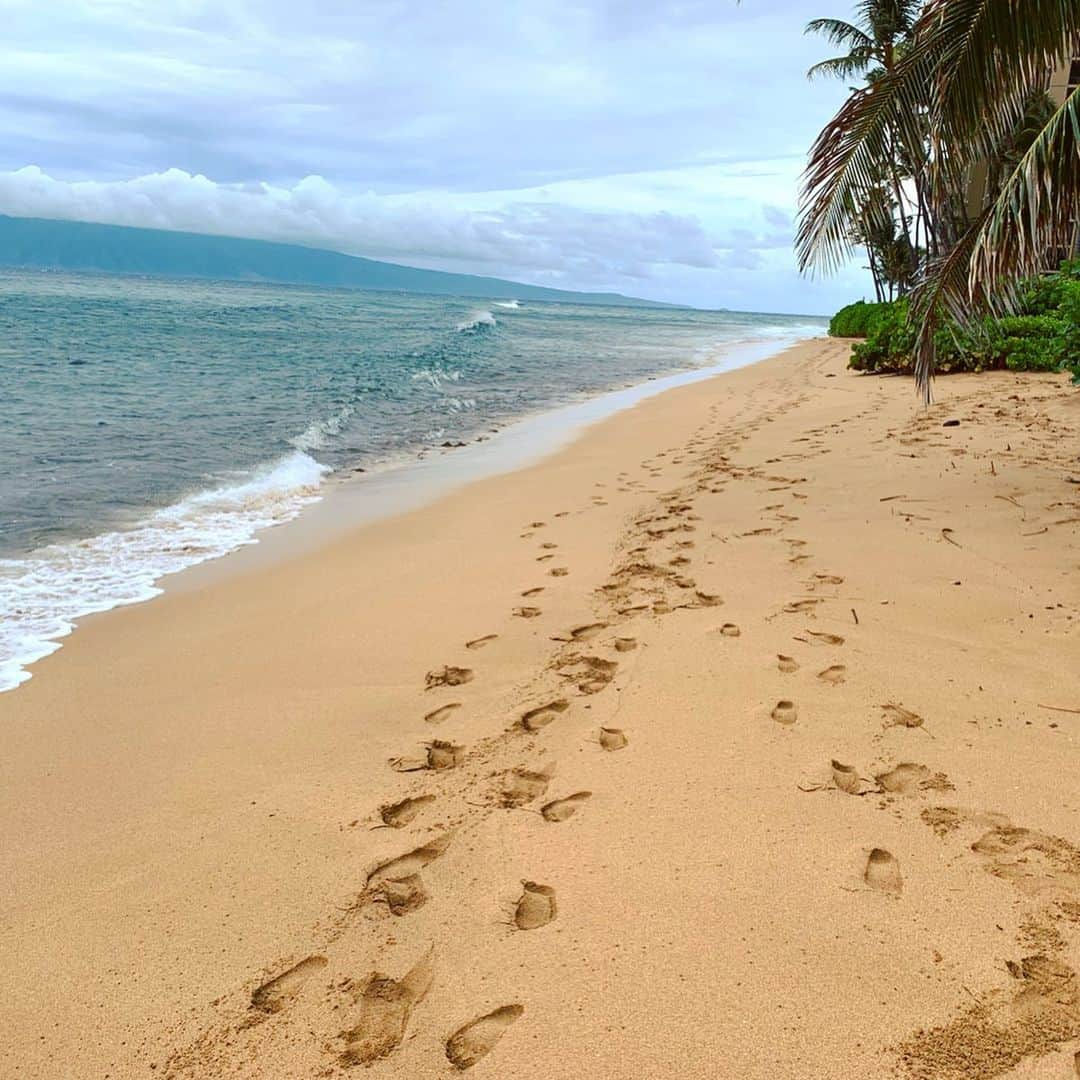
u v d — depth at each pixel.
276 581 4.81
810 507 5.33
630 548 4.87
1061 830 2.11
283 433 10.02
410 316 47.97
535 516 5.98
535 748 2.72
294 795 2.56
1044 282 13.32
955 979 1.67
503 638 3.69
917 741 2.55
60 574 4.96
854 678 2.98
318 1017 1.71
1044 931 1.78
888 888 1.94
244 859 2.25
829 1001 1.64
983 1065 1.47
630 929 1.87
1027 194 4.20
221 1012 1.74
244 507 6.66
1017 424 7.62
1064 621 3.29
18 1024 1.74
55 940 1.98
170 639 3.96
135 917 2.05
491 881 2.08
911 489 5.51
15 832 2.43
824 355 21.98
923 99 4.68
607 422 10.96
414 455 9.08
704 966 1.75
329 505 6.78
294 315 42.03
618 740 2.71
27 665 3.68
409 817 2.40
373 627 3.97
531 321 50.19
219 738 2.96
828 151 4.89
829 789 2.35
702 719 2.79
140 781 2.69
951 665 3.02
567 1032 1.61
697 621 3.63
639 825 2.25
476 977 1.77
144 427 9.90
